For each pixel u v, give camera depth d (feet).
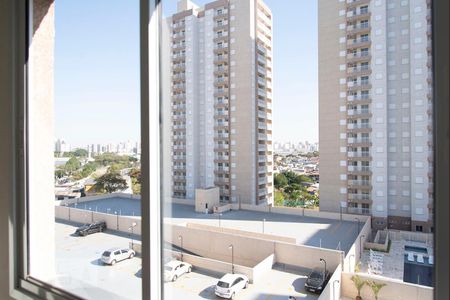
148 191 3.67
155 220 3.73
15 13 5.11
